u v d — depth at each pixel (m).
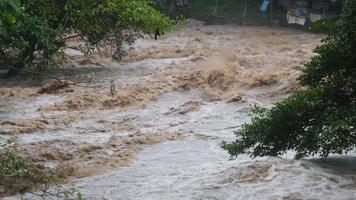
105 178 23.81
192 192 20.73
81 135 32.47
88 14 45.16
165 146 29.77
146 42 69.88
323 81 20.75
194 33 77.19
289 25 79.81
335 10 75.06
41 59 44.72
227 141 30.11
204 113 37.69
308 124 20.16
